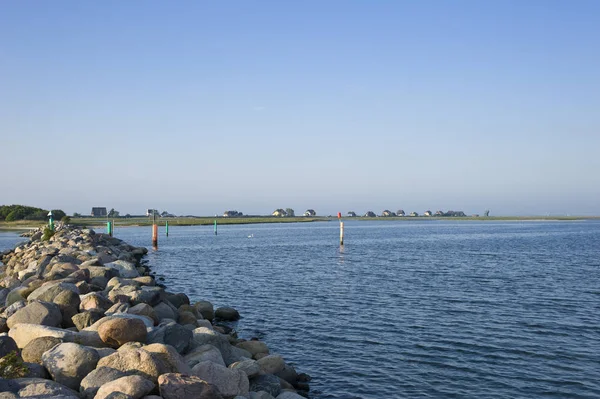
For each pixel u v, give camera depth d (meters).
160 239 99.12
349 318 23.62
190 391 9.17
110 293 17.06
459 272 40.59
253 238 100.44
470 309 25.41
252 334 20.95
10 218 161.25
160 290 18.20
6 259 45.03
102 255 32.75
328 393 14.50
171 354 10.52
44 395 8.52
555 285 33.25
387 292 30.67
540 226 194.12
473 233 122.56
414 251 63.59
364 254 59.41
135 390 8.77
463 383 15.17
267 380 12.55
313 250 66.62
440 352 18.16
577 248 67.81
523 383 15.13
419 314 24.33
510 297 28.73
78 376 10.02
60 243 44.06
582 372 15.99
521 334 20.47
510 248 68.38
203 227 185.50
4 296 19.25
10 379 9.10
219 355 12.65
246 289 33.00
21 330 11.90
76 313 14.48
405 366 16.70
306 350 18.61
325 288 32.66
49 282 17.52
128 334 11.95
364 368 16.56
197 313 20.39
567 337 20.05
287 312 25.20
